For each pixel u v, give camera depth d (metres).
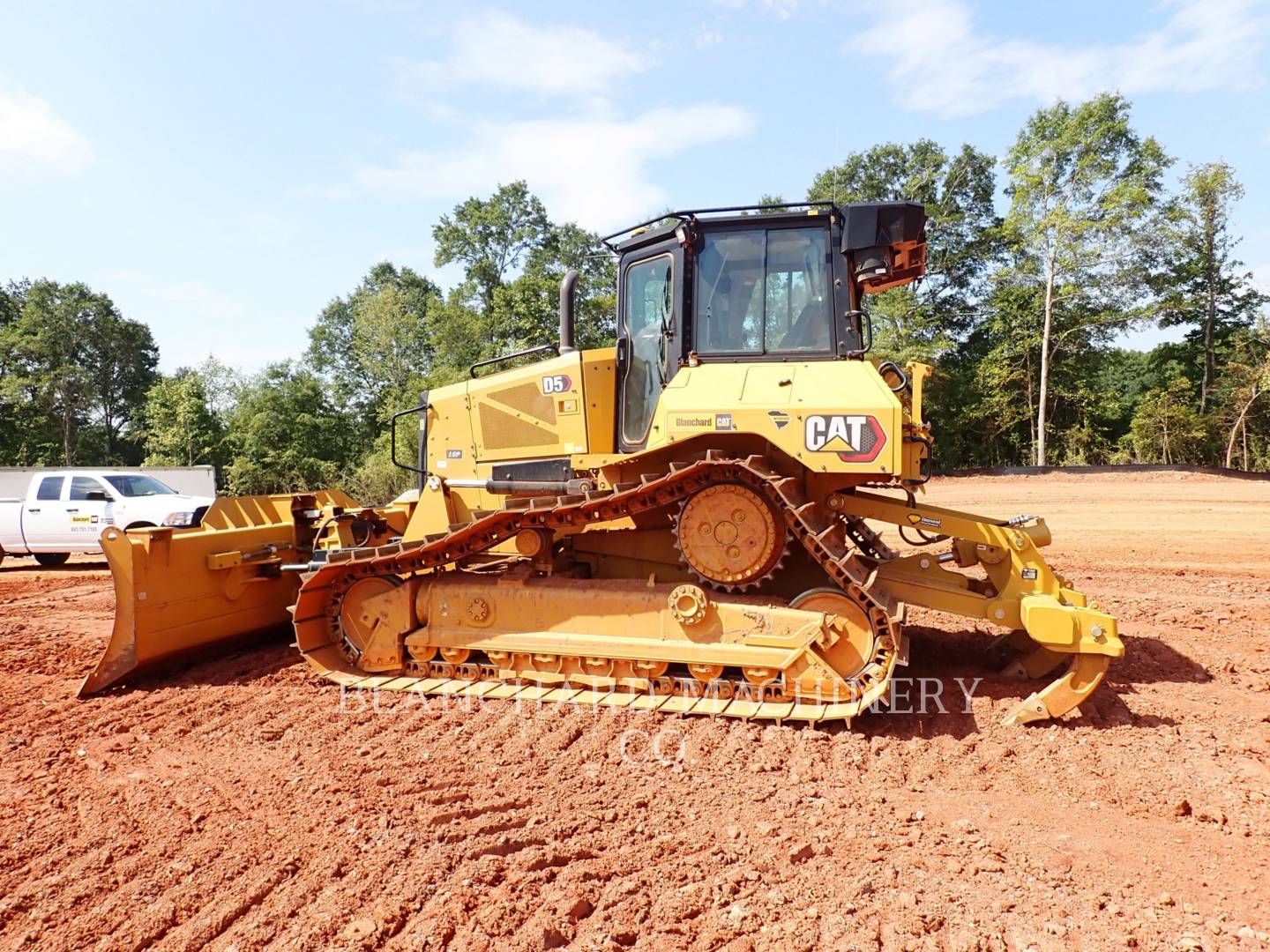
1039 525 5.78
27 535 14.70
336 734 5.11
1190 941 2.87
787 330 5.51
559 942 2.93
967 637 7.24
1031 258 37.47
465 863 3.48
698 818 3.90
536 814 3.95
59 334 55.69
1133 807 3.98
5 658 7.51
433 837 3.73
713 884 3.28
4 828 3.96
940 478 30.39
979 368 39.31
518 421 6.26
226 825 3.92
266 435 44.34
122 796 4.30
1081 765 4.46
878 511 5.48
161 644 6.31
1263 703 5.50
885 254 5.29
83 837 3.84
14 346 53.38
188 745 5.01
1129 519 17.28
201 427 43.44
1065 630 4.92
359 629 6.16
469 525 5.72
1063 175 35.97
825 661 5.05
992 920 3.03
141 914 3.16
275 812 4.04
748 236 5.59
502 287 44.12
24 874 3.52
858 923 3.02
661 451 5.36
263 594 7.21
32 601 10.99
